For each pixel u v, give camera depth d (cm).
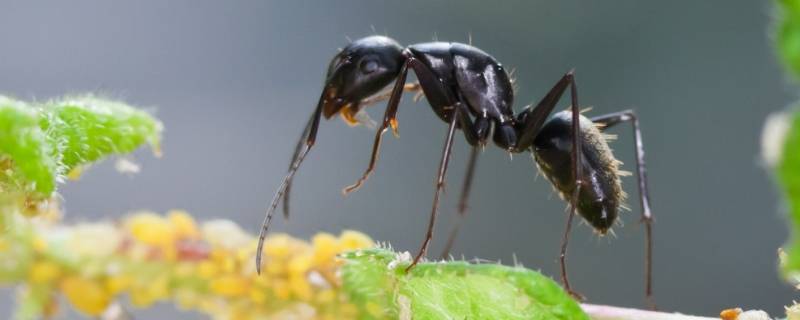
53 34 21
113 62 21
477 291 5
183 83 21
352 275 5
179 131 19
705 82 19
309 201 18
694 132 19
